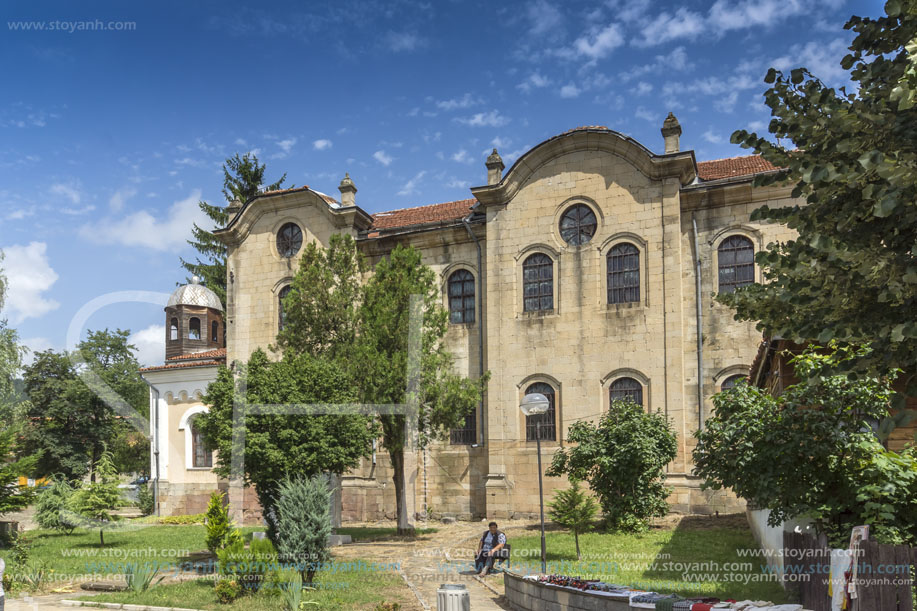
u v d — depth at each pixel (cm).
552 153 2928
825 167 698
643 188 2781
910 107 683
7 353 3184
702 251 2716
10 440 2273
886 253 663
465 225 3072
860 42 768
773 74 809
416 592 1485
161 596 1481
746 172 2902
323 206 3269
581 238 2867
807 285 746
